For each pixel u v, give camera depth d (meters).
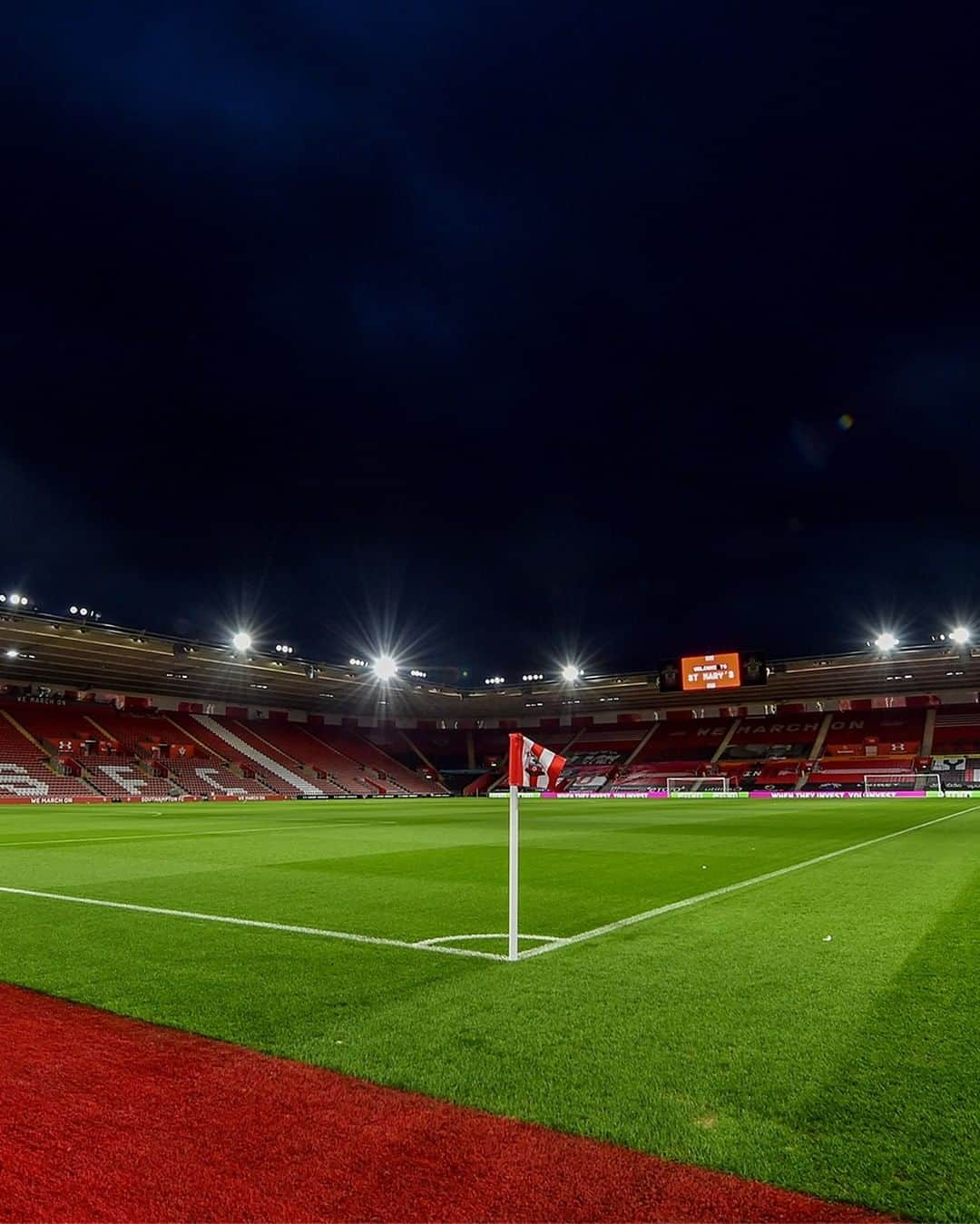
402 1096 3.66
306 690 66.69
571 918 8.05
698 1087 3.72
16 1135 3.33
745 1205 2.78
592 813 34.28
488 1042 4.34
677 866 12.84
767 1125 3.35
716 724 74.00
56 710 59.22
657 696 69.56
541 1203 2.79
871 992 5.25
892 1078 3.83
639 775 68.00
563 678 63.75
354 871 12.32
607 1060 4.06
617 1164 3.05
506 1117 3.44
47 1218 2.73
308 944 6.88
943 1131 3.30
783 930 7.34
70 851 15.90
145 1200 2.83
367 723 81.00
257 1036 4.45
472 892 9.97
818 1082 3.77
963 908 8.48
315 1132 3.32
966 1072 3.89
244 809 38.78
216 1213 2.75
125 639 48.53
